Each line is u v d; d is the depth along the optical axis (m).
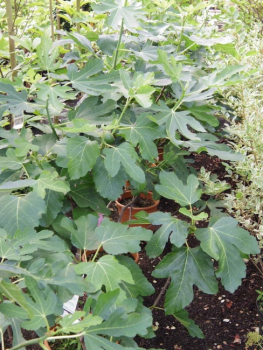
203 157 4.10
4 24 3.37
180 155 2.55
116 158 1.61
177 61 2.37
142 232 1.49
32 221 1.42
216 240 1.59
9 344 2.05
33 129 3.40
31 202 1.46
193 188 1.73
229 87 2.66
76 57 2.38
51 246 1.30
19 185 1.31
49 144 1.83
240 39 3.04
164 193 1.69
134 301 1.23
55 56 1.83
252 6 4.38
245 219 2.29
